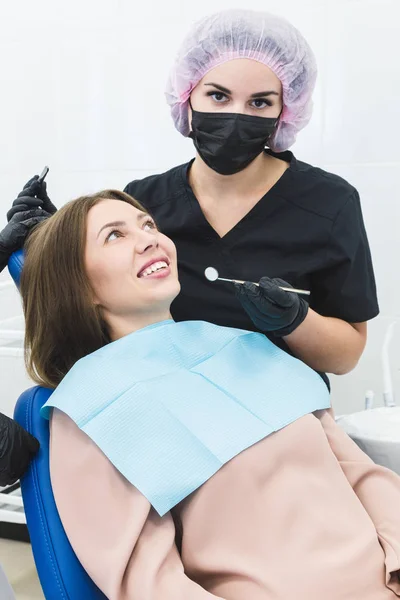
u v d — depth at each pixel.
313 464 0.95
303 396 1.01
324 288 1.26
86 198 1.09
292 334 1.13
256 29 1.07
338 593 0.83
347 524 0.91
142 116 1.91
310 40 1.75
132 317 1.06
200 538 0.87
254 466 0.90
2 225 2.13
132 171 1.96
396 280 1.80
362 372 1.86
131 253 1.03
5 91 2.03
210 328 1.09
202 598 0.77
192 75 1.13
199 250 1.26
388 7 1.67
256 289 1.01
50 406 0.94
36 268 1.06
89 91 1.94
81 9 1.90
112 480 0.87
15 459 0.91
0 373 2.07
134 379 0.94
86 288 1.04
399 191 1.76
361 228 1.25
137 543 0.82
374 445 1.21
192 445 0.89
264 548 0.86
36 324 1.08
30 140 2.04
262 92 1.10
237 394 0.98
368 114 1.74
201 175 1.25
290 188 1.24
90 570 0.83
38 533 0.89
